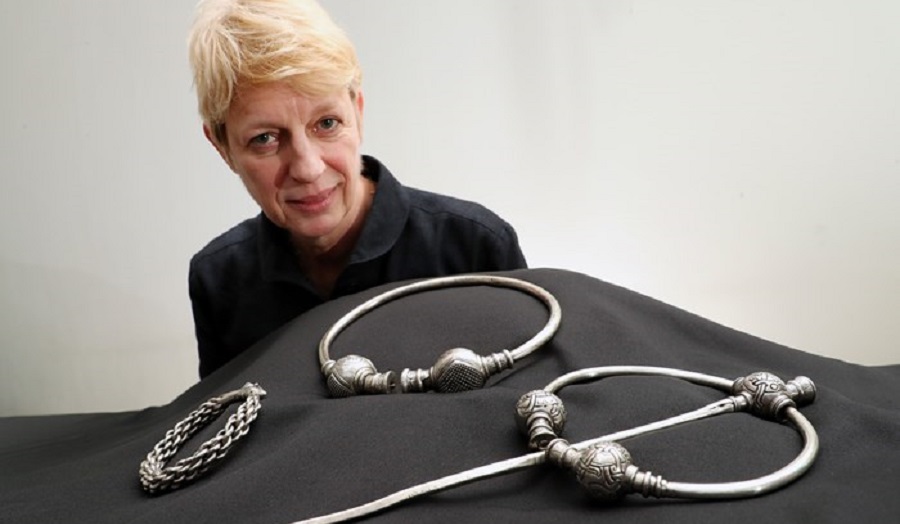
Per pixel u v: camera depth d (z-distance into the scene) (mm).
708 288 1362
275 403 620
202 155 1370
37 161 1378
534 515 480
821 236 1331
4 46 1322
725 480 500
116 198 1395
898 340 1370
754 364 665
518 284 735
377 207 900
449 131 1320
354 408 581
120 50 1328
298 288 938
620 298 723
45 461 745
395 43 1288
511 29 1274
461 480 496
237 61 692
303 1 732
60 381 1490
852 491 474
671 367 634
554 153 1319
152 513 525
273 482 531
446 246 965
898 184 1305
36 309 1451
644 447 526
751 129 1293
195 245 1412
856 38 1249
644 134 1304
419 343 674
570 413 579
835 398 580
